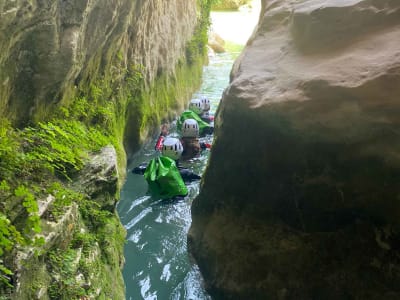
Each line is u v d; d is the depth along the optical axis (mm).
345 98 3818
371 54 3992
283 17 5344
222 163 4910
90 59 5152
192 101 10430
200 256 5121
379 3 4254
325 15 4398
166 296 4906
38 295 2922
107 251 4215
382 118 3637
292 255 4289
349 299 3932
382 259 3834
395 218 3723
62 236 3445
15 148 3682
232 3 26953
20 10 3338
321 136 3924
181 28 11930
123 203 6820
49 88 4258
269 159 4344
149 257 5594
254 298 4410
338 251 4066
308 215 4184
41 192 3574
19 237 2734
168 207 6762
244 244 4641
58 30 4047
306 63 4387
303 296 4141
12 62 3674
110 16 5074
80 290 3307
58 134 4422
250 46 5402
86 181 4324
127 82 7602
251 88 4578
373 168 3707
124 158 7363
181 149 7961
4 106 3721
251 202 4672
